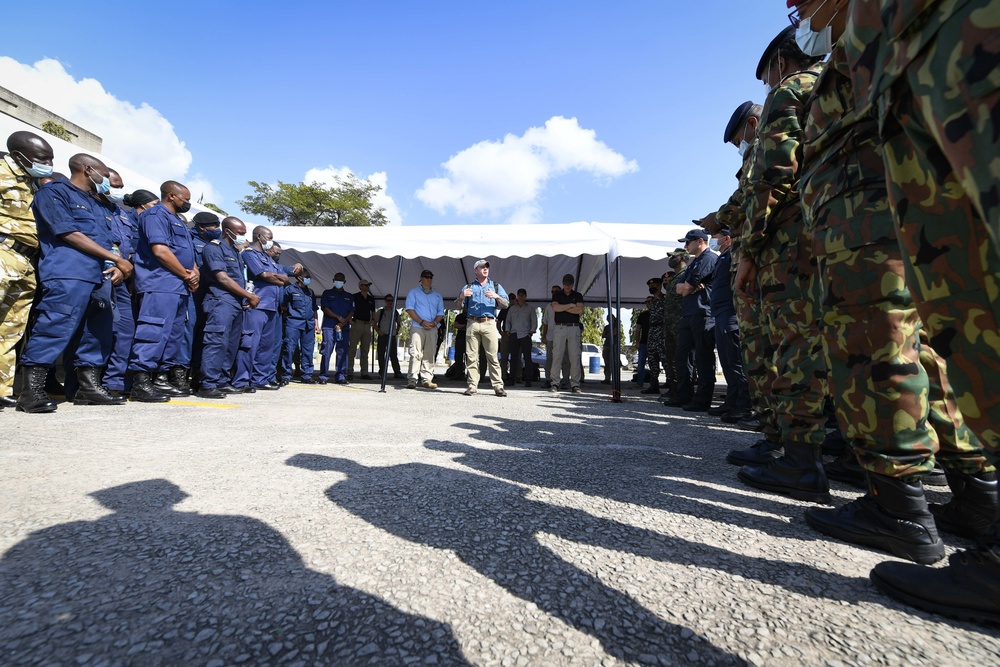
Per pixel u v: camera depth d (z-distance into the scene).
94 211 3.17
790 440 1.72
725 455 2.46
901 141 0.84
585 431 3.09
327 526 1.26
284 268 6.06
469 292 5.96
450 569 1.03
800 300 1.71
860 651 0.78
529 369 8.57
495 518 1.36
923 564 1.12
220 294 4.45
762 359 2.16
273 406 3.92
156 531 1.20
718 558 1.14
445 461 2.06
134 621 0.80
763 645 0.79
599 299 12.12
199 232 4.51
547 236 6.84
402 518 1.34
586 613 0.87
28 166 2.90
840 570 1.09
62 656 0.71
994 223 0.56
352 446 2.33
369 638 0.77
